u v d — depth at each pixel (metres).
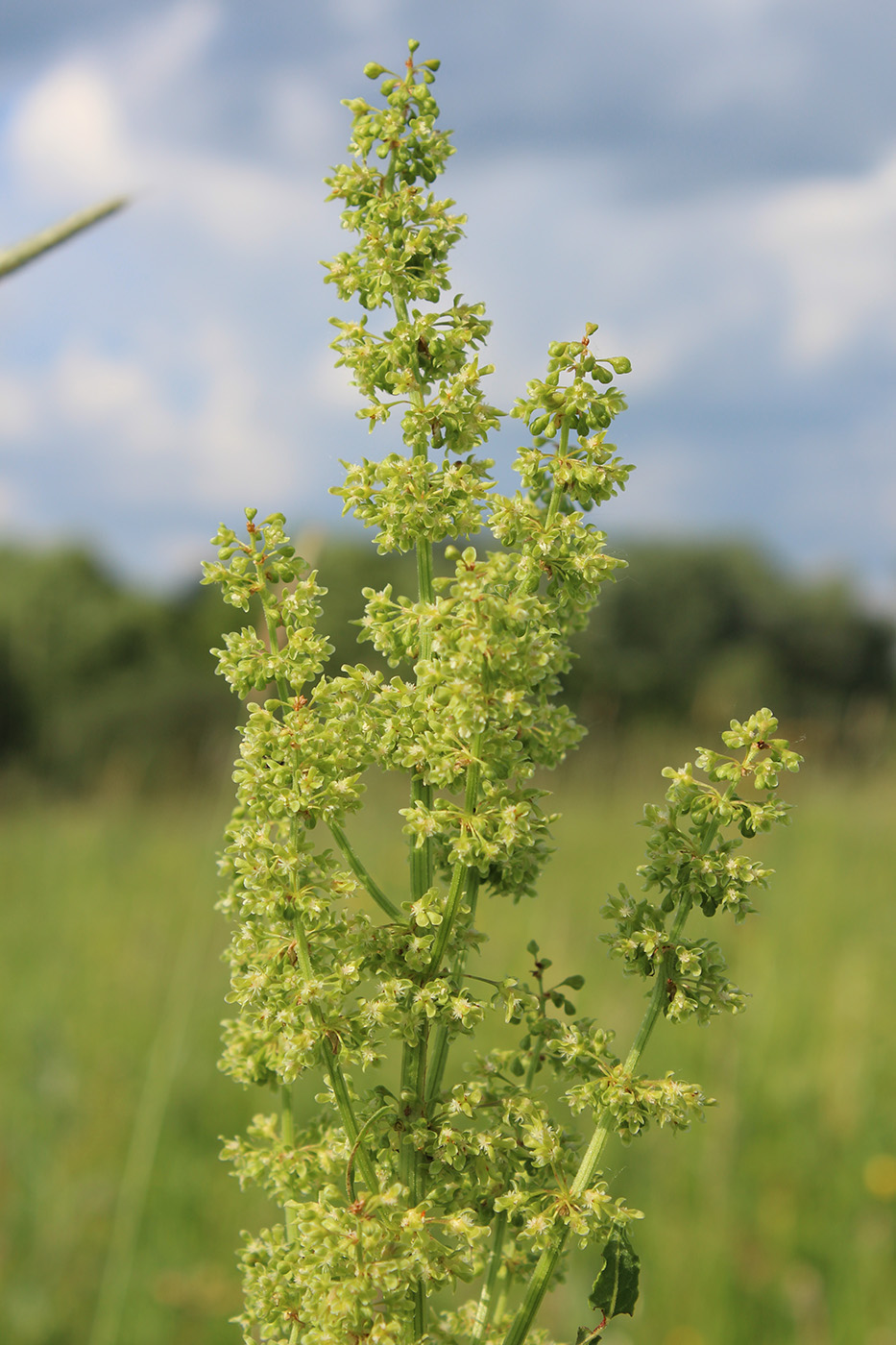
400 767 1.55
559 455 1.54
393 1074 4.88
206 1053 6.75
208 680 35.78
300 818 1.48
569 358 1.54
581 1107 1.48
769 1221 5.14
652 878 1.49
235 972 1.55
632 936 1.49
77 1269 4.89
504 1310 1.83
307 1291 1.42
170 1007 6.96
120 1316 4.49
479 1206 1.64
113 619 41.09
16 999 7.38
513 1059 1.77
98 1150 5.65
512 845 1.47
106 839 13.20
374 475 1.56
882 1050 6.29
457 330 1.55
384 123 1.61
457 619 1.42
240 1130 6.04
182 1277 4.84
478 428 1.56
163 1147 5.70
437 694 1.41
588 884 9.28
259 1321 1.59
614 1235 1.49
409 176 1.64
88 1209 5.15
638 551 38.50
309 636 1.50
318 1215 1.40
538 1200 1.52
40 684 39.28
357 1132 1.46
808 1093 5.87
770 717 1.46
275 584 1.55
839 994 6.84
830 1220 5.15
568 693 32.66
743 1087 5.80
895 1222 5.11
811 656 38.47
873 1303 4.70
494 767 1.50
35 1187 5.24
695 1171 5.43
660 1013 1.49
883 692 39.47
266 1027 1.47
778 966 7.29
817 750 15.43
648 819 1.50
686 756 15.74
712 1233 5.02
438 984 1.46
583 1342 1.49
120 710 33.97
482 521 1.55
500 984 1.59
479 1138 1.52
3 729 37.84
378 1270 1.33
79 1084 6.15
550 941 7.26
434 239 1.58
